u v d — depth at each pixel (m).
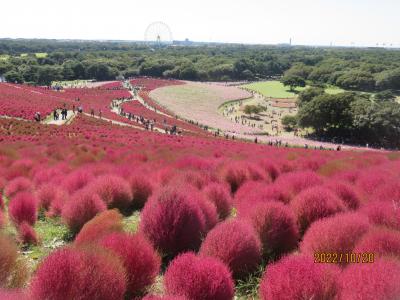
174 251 5.99
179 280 4.23
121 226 6.19
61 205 8.52
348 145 62.50
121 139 31.89
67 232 7.52
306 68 169.75
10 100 54.34
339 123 75.69
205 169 11.85
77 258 3.92
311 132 80.38
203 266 4.27
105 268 3.98
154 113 78.44
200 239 6.12
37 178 11.71
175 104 103.81
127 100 97.19
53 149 20.39
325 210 6.62
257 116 98.06
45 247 6.77
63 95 84.94
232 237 5.30
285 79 146.50
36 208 8.00
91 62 159.25
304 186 8.84
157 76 173.12
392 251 4.57
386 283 3.65
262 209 6.23
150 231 5.99
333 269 4.17
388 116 69.94
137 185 9.60
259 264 5.61
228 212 8.11
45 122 44.53
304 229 6.64
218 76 178.38
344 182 8.63
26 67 139.25
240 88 148.00
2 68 137.25
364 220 5.55
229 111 103.12
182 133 51.84
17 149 20.84
